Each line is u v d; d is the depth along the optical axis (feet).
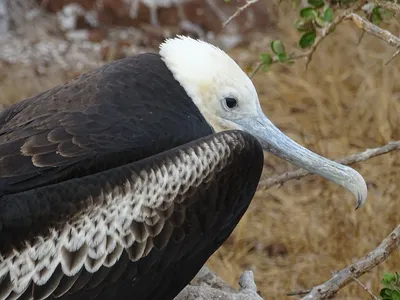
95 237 26.73
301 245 48.55
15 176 26.45
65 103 28.45
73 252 26.55
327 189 50.21
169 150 27.89
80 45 63.57
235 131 28.91
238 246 49.44
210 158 28.07
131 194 27.04
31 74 60.39
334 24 34.06
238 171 28.58
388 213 47.39
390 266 44.29
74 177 26.91
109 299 27.55
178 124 28.96
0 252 25.99
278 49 35.78
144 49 63.16
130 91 28.94
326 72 55.67
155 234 27.55
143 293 28.22
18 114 29.22
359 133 53.26
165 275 28.35
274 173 52.34
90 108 28.12
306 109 55.47
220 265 48.32
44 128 27.53
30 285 26.32
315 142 52.95
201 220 28.22
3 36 64.39
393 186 48.39
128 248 27.27
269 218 50.16
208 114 30.35
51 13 66.08
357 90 55.26
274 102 56.03
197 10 63.82
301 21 35.27
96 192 26.66
